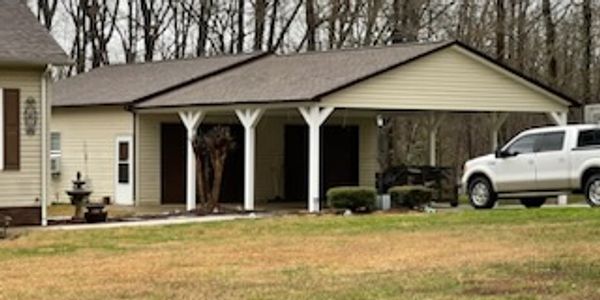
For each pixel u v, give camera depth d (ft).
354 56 88.94
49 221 70.23
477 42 128.26
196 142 82.99
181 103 86.12
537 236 55.26
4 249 53.83
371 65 83.05
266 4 143.13
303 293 36.70
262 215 76.84
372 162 104.01
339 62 87.76
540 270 41.14
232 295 36.68
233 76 93.71
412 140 140.05
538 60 126.11
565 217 66.44
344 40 134.00
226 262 46.93
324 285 38.63
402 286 37.83
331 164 101.65
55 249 53.62
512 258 45.57
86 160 97.19
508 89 89.40
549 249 48.75
